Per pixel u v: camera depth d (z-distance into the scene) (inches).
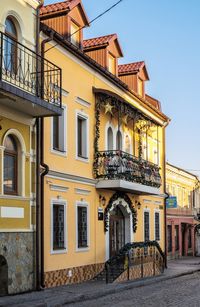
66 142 766.5
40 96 631.2
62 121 762.2
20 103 589.9
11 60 611.8
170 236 1487.5
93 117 865.5
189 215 1692.9
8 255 598.5
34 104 593.9
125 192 977.5
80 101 816.9
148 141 1145.4
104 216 890.7
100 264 860.6
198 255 1744.6
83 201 816.3
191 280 900.0
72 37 816.9
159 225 1195.3
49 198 709.9
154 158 1181.1
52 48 727.7
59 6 796.0
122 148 973.8
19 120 633.0
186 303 590.2
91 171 853.8
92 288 700.0
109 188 873.5
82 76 824.9
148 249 917.2
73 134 791.7
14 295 600.1
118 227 980.6
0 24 595.5
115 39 956.6
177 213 1558.8
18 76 610.2
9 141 626.8
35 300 576.7
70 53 778.2
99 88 877.2
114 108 909.2
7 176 618.8
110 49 952.3
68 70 777.6
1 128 596.4
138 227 1045.8
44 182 696.4
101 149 888.3
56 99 680.4
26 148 647.1
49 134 716.7
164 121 1251.2
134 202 1031.0
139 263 873.5
